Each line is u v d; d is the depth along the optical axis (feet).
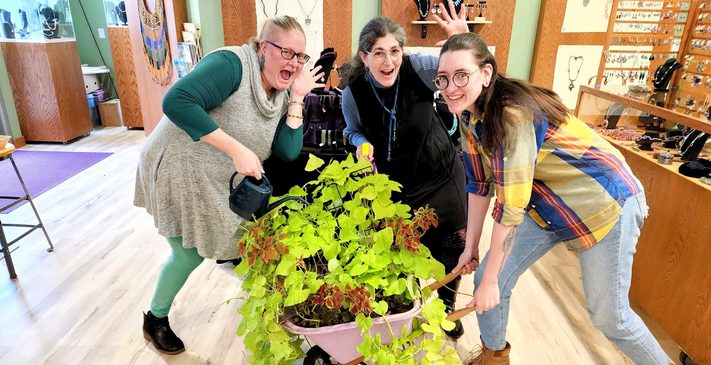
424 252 4.36
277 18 4.80
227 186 5.33
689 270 6.05
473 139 4.44
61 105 16.11
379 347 3.72
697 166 6.15
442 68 3.96
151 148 5.44
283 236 4.06
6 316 7.09
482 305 4.56
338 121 7.45
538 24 13.88
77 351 6.39
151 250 9.15
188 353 6.38
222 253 5.54
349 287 3.81
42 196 11.75
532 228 5.02
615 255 4.70
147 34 15.02
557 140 4.36
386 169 6.14
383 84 5.62
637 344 5.00
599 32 13.60
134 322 7.00
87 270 8.39
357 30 14.17
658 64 8.85
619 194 4.50
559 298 7.65
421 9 13.21
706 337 5.79
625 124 8.11
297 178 7.52
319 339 3.96
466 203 6.28
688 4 7.91
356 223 4.25
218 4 13.98
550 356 6.36
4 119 15.55
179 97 4.47
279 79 4.93
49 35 15.55
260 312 4.02
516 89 3.93
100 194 11.92
